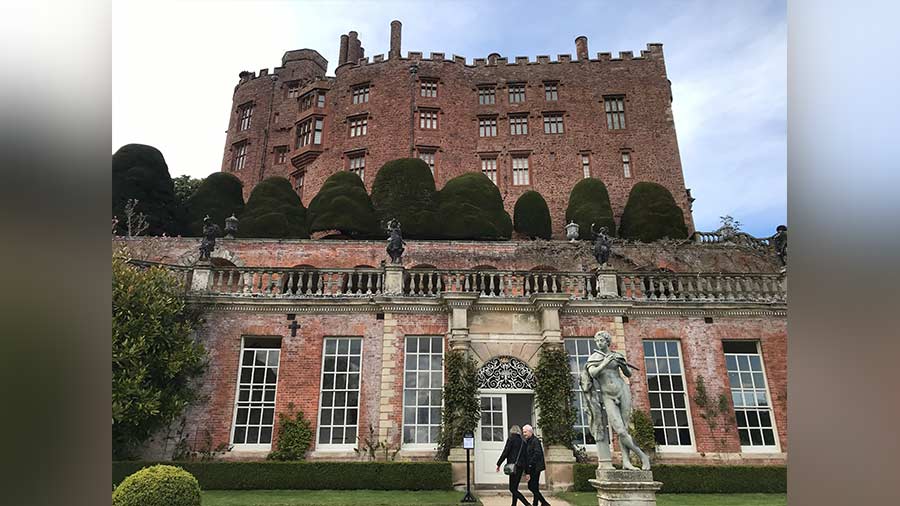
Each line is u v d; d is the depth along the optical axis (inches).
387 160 1346.0
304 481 492.1
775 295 609.9
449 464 500.4
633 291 615.5
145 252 821.2
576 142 1382.9
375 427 541.6
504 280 609.9
